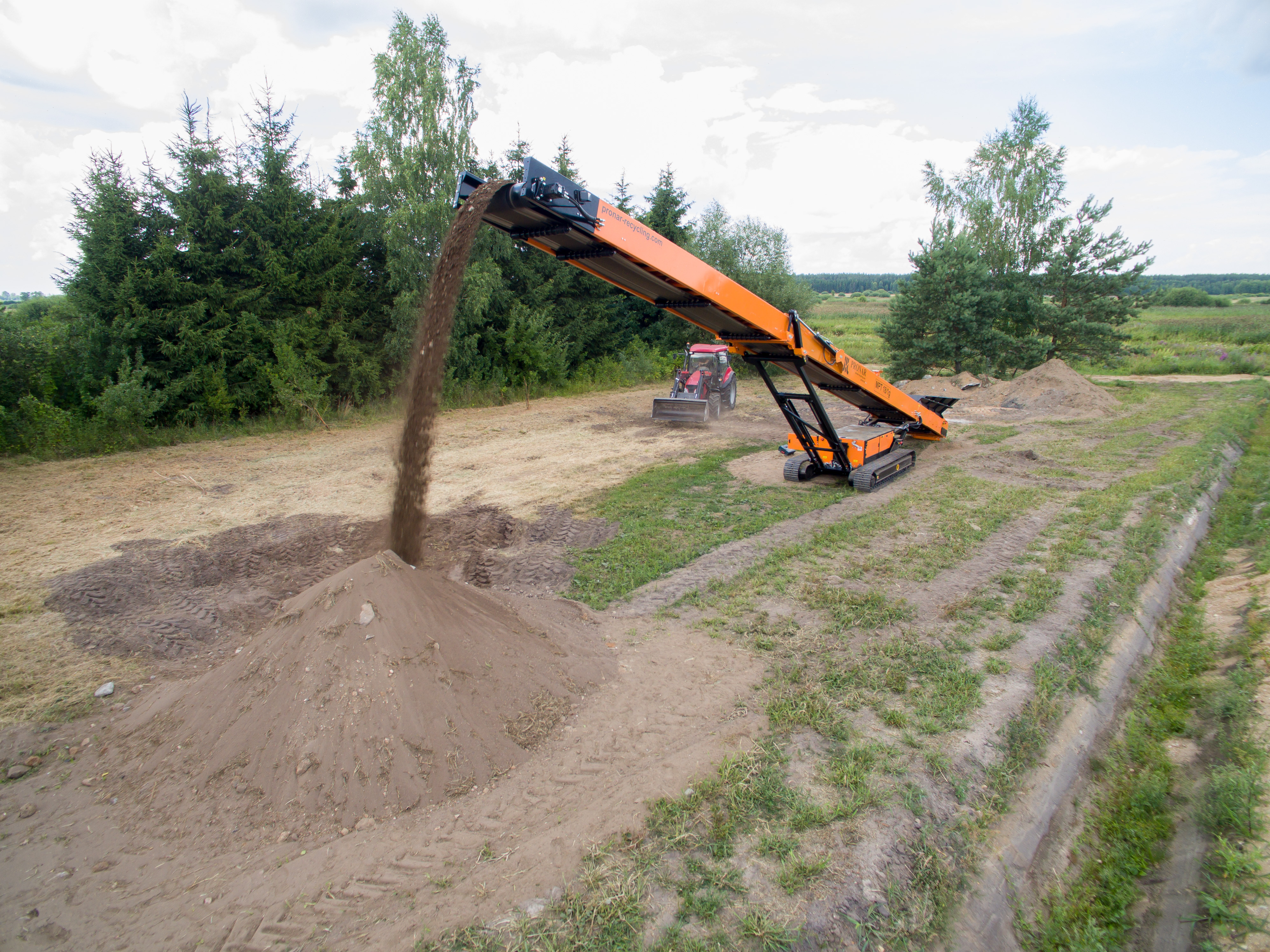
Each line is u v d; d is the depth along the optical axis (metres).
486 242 21.66
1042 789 4.52
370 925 3.41
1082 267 23.27
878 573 7.78
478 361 22.14
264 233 17.64
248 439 15.82
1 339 14.29
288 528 9.73
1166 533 8.97
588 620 6.73
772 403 22.39
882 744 4.69
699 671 5.75
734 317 8.39
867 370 11.33
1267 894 3.59
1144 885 4.07
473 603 5.70
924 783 4.31
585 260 7.04
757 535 9.19
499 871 3.71
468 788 4.40
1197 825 4.28
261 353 17.08
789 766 4.48
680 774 4.43
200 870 3.83
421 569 5.76
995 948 3.54
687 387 18.70
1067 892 4.01
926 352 24.48
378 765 4.34
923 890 3.64
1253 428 16.94
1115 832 4.48
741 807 4.08
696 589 7.41
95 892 3.69
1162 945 3.62
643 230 6.77
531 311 23.89
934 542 8.72
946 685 5.38
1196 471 11.83
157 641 6.55
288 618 5.21
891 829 3.93
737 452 14.54
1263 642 6.11
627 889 3.52
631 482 11.97
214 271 16.61
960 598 7.09
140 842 4.05
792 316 9.16
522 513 10.35
